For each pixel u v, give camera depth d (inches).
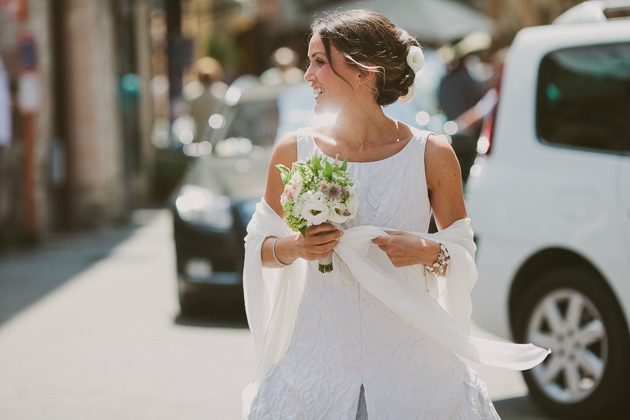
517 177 238.7
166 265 463.8
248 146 383.9
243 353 296.4
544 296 232.2
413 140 131.8
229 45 1232.2
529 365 130.9
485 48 512.1
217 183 353.1
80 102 609.6
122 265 466.0
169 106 875.4
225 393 254.2
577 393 224.2
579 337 224.1
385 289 127.7
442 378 130.3
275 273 136.9
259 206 137.6
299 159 134.7
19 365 285.0
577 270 225.6
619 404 218.1
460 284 130.9
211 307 356.5
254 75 1236.5
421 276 132.6
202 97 616.1
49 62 567.5
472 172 252.1
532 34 250.2
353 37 128.4
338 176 125.1
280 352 138.1
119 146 681.0
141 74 780.6
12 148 522.9
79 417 234.8
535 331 234.4
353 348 129.0
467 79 510.9
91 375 273.3
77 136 610.9
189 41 879.1
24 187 529.0
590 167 223.1
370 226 127.4
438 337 129.8
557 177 229.6
